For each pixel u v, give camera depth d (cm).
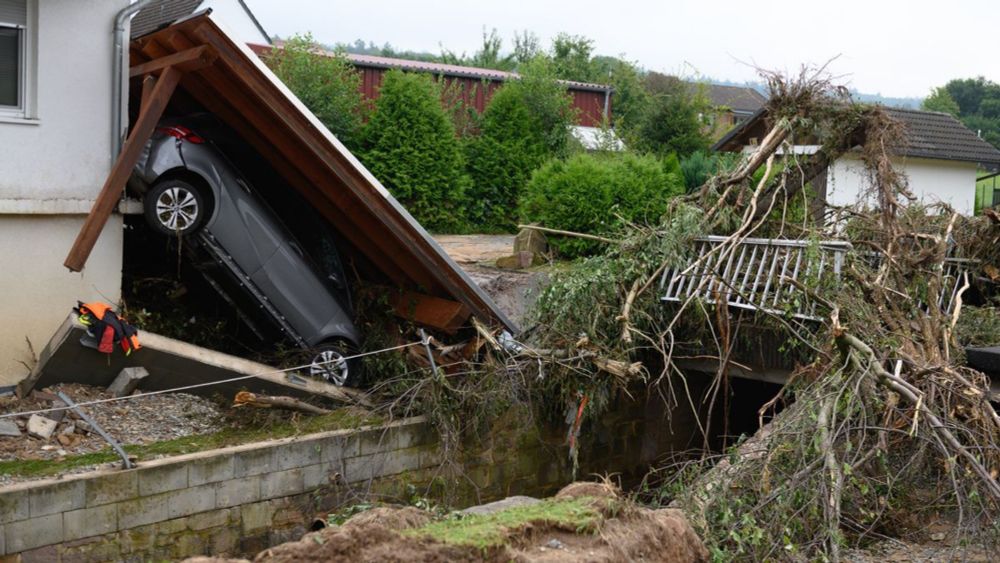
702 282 1009
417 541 354
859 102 1111
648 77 2988
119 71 985
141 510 772
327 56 2091
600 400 1052
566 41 3884
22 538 707
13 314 946
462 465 1016
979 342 950
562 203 1573
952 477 614
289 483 874
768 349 1079
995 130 5803
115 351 892
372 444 938
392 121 1956
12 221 940
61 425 838
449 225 2033
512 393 1015
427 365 1039
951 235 1084
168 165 959
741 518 615
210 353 959
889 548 652
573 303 1020
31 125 940
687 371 1227
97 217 880
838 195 1677
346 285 1122
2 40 930
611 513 416
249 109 997
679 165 1881
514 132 2150
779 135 1115
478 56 4044
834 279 928
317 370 1047
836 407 689
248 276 1020
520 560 363
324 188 1048
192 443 852
